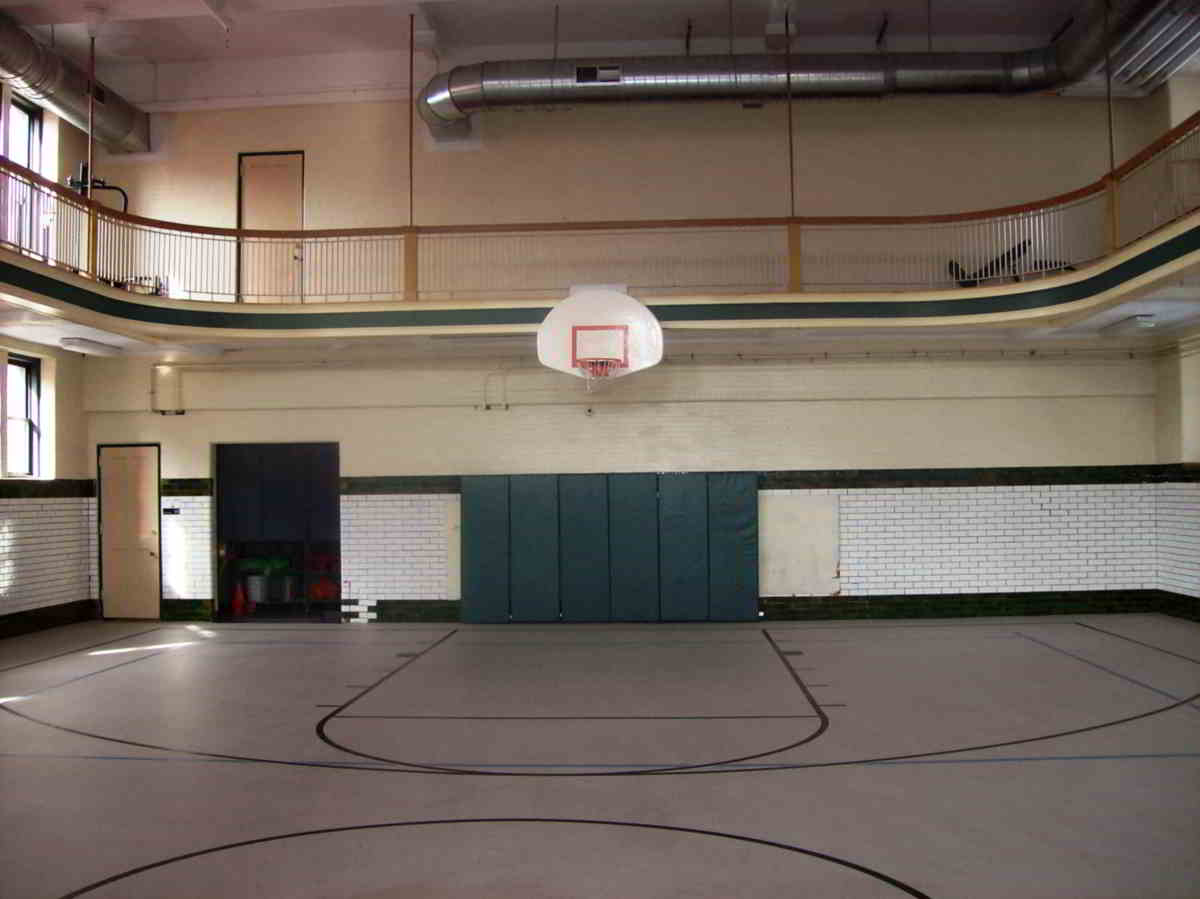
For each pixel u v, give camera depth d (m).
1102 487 13.08
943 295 11.45
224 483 13.88
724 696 8.72
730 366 13.29
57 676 9.85
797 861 5.00
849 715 7.95
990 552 13.08
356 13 12.84
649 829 5.47
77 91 12.41
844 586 13.12
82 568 13.69
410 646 11.50
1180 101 12.84
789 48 13.34
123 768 6.71
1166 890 4.59
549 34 13.66
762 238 13.71
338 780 6.41
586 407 13.38
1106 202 11.27
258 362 13.62
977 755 6.80
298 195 14.20
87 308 10.55
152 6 10.75
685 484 13.08
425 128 14.06
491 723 7.86
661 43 13.87
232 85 14.14
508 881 4.79
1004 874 4.80
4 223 10.91
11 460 12.69
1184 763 6.55
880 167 13.76
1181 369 12.48
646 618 13.05
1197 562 12.19
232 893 4.68
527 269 13.88
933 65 12.55
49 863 5.06
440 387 13.49
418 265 13.61
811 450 13.22
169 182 14.24
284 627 13.06
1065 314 11.24
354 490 13.51
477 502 13.20
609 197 13.92
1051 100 13.64
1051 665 9.80
